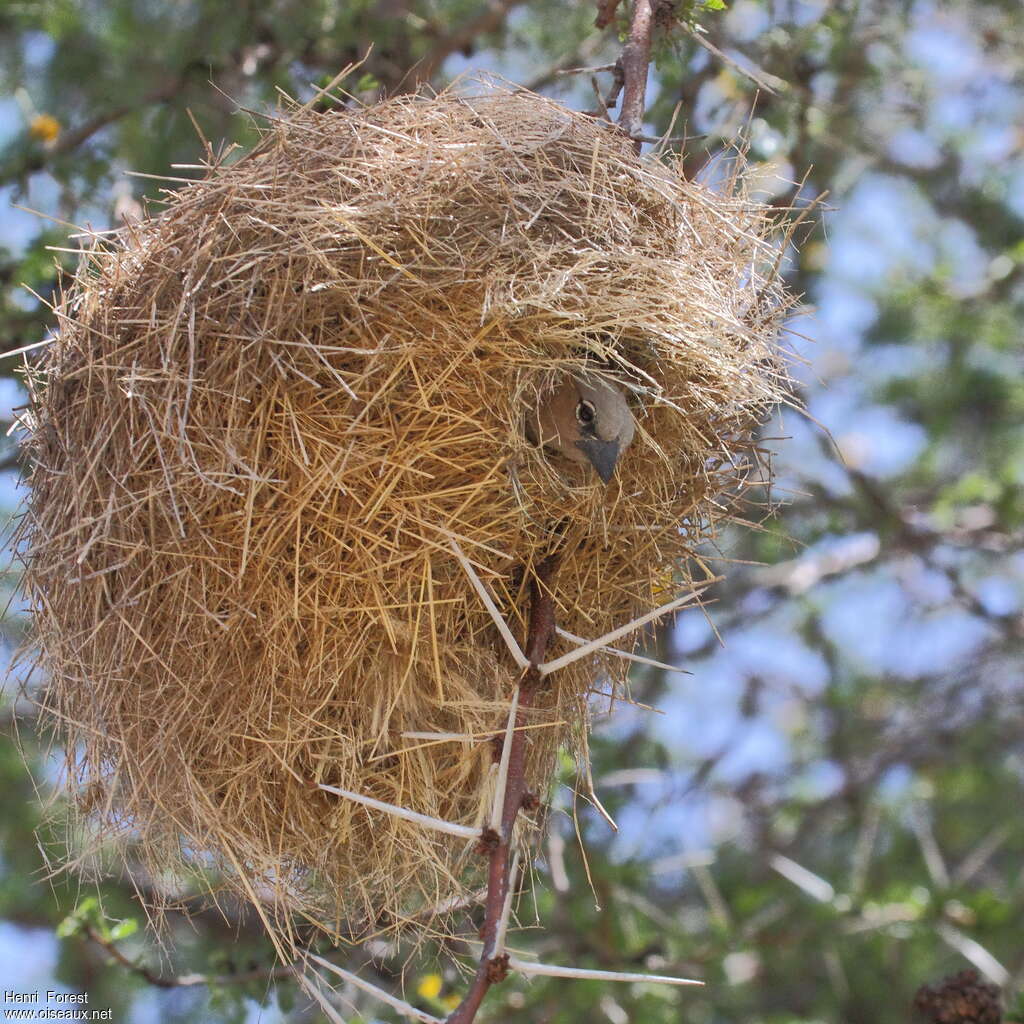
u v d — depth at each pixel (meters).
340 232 8.07
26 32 14.04
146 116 13.23
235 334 7.92
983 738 17.17
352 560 8.00
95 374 8.27
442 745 8.29
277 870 8.08
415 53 13.29
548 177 8.52
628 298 8.27
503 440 8.27
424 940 9.11
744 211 9.13
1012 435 18.27
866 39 13.86
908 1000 14.59
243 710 7.90
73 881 13.79
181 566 7.90
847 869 16.42
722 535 9.37
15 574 9.66
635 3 9.41
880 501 16.08
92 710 8.16
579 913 12.95
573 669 8.76
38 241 11.56
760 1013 14.91
